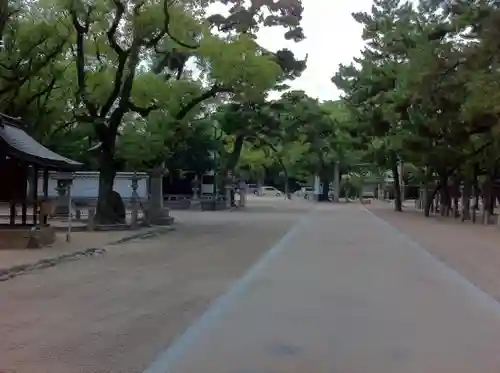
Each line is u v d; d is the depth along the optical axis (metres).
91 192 51.25
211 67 34.62
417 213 56.03
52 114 38.66
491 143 38.34
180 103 35.31
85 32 29.95
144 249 23.39
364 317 10.98
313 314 11.23
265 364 8.01
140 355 8.46
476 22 28.08
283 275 16.41
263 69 34.00
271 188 118.06
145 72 34.44
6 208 47.41
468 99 30.33
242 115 51.25
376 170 86.94
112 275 16.48
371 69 48.50
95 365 7.95
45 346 8.90
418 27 41.84
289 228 34.94
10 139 22.16
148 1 29.88
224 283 15.11
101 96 32.62
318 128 66.94
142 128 33.25
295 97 53.12
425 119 40.09
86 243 24.27
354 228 35.41
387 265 18.62
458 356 8.43
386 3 51.28
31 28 29.50
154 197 36.47
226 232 31.94
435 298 12.99
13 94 33.75
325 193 91.19
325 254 21.69
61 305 12.12
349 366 7.90
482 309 11.83
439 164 43.69
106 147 31.88
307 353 8.54
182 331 9.95
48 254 20.05
